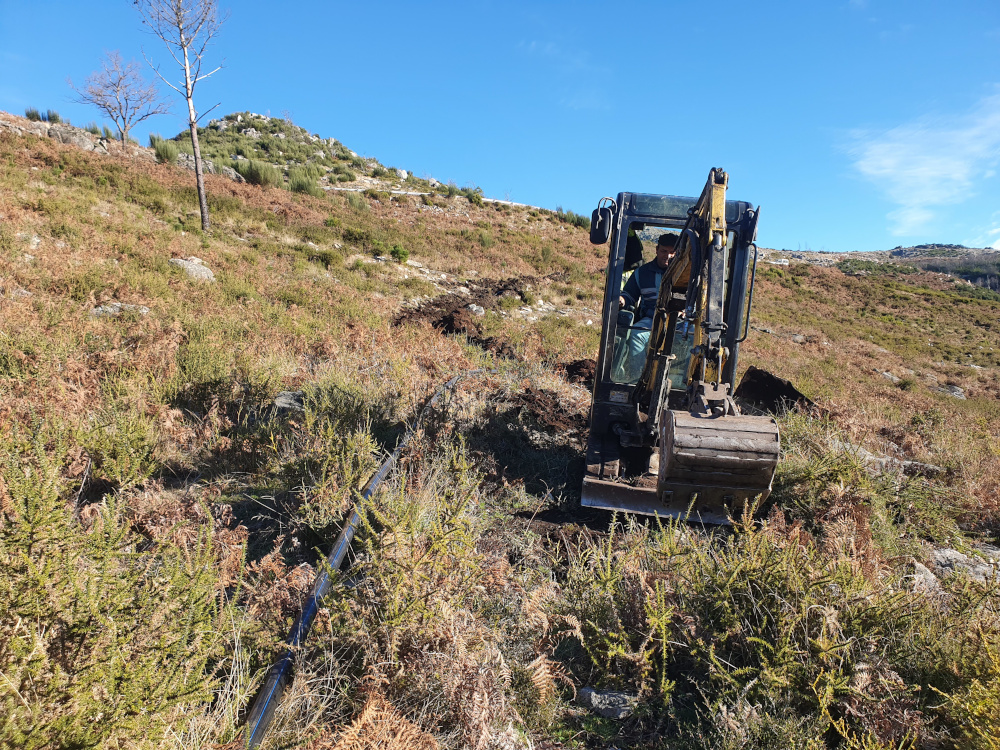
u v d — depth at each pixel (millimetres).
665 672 2895
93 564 2523
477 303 19672
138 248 14742
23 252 12289
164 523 3791
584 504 4707
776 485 4926
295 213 26469
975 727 2309
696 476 3666
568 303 23781
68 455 4316
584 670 3088
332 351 9188
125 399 5938
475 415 6367
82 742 1784
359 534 3658
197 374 6879
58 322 8383
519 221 47188
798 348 23750
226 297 13383
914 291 51875
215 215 22422
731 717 2523
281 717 2299
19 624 2025
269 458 5070
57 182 19672
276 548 3615
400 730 2166
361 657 2627
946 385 23297
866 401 14133
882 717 2564
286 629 2789
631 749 2637
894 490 5172
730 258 5312
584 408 7535
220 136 56344
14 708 1789
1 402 5184
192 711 2057
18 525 2555
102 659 2055
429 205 45062
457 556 3076
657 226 5480
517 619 3141
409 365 7668
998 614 3127
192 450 5500
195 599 2381
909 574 3969
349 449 4934
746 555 3301
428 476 4688
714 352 3785
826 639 2803
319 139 62750
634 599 3271
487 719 2420
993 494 5402
